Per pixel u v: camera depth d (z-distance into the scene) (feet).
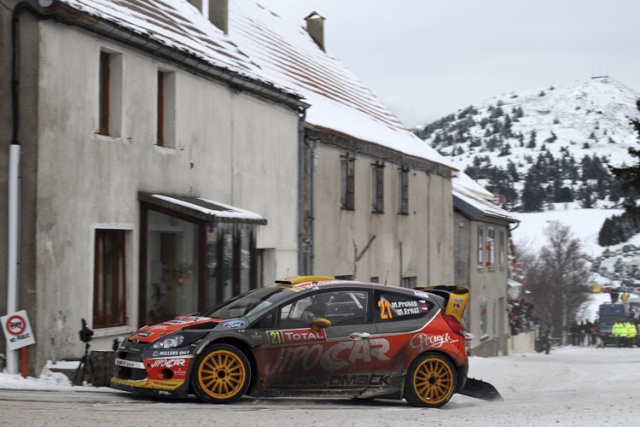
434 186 125.80
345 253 96.22
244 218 62.44
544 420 35.50
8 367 47.06
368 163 102.78
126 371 41.22
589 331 241.96
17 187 47.50
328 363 42.32
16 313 46.70
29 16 48.08
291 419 35.09
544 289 296.10
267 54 106.83
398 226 111.86
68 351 49.88
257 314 41.60
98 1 57.77
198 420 34.01
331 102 110.93
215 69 66.08
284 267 80.59
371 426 33.47
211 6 83.66
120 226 55.21
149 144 58.85
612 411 39.01
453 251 134.10
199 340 40.06
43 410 36.24
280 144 79.51
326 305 43.06
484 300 147.33
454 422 34.83
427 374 44.45
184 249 60.39
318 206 89.45
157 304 59.62
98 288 53.98
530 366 96.22
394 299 44.68
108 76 55.93
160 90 62.23
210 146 67.15
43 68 48.32
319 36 142.31
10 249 47.37
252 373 41.19
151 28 61.16
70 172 50.49
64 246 49.83
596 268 447.83
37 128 47.91
